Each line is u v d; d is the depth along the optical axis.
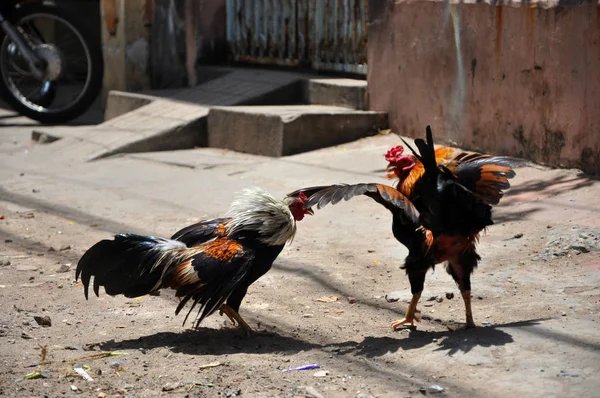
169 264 5.85
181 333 6.27
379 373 5.30
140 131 13.55
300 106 13.66
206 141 13.65
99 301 7.08
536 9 10.02
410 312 6.11
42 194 10.89
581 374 4.95
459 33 11.27
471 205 5.68
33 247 8.67
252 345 5.98
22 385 5.22
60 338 6.17
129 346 5.98
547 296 6.56
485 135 11.08
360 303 6.93
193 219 9.53
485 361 5.28
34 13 15.88
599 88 9.31
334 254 8.23
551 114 9.99
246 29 16.52
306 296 7.14
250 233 5.93
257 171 11.59
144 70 16.12
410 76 12.27
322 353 5.74
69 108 16.16
